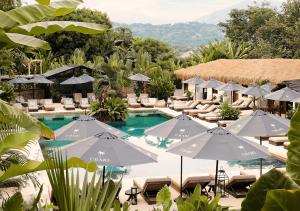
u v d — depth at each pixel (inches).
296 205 81.8
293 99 1005.8
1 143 175.2
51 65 1717.5
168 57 2374.5
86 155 430.0
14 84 1471.5
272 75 1330.0
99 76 1395.2
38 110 1284.4
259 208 91.5
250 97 1387.8
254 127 589.0
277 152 754.8
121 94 1477.6
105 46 2198.6
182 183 538.3
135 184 556.4
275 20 2320.4
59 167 140.0
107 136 462.0
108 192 264.4
